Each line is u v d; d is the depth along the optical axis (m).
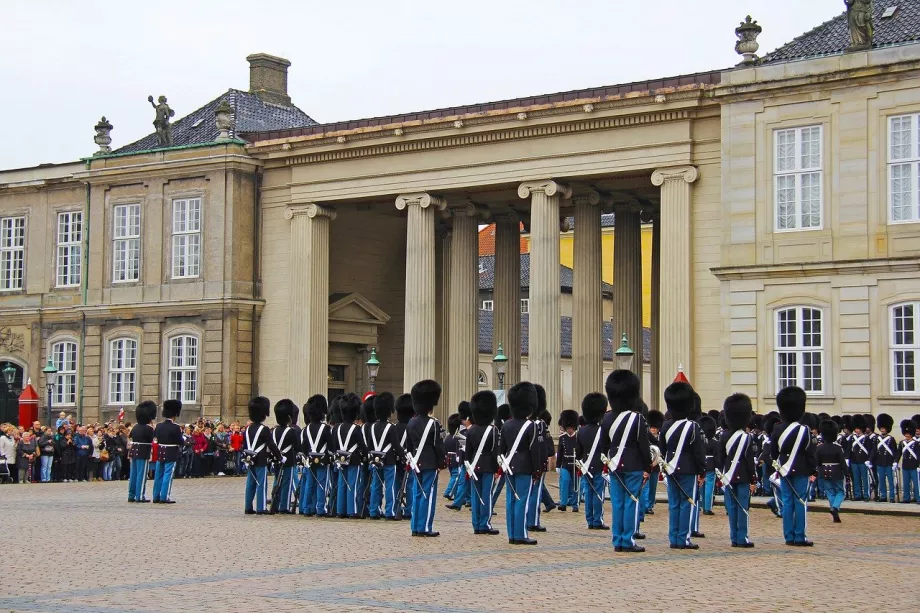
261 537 29.92
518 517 28.58
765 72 50.59
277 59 74.50
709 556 26.67
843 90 49.16
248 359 65.38
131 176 68.62
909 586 22.25
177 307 66.38
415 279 60.59
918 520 37.12
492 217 65.00
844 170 49.03
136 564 24.61
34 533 30.39
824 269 48.72
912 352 47.16
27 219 72.88
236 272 64.94
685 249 53.03
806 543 29.06
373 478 35.69
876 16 51.50
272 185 65.88
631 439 27.33
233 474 59.97
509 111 57.03
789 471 29.02
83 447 54.34
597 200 58.44
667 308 53.22
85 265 70.06
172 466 41.53
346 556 26.16
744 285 50.53
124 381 68.44
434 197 60.91
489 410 30.94
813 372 49.12
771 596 20.84
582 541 29.73
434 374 60.72
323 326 64.00
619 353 49.88
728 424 29.00
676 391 28.52
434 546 28.17
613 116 54.69
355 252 69.88
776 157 50.53
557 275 57.06
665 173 53.69
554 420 56.72
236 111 70.38
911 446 41.84
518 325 64.81
